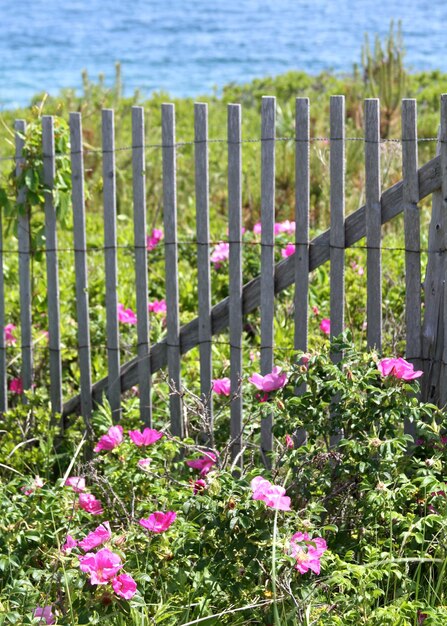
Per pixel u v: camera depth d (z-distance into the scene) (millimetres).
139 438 3340
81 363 4172
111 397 4137
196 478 3482
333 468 3135
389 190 3377
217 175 9102
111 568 2529
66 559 2688
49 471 3793
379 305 3459
